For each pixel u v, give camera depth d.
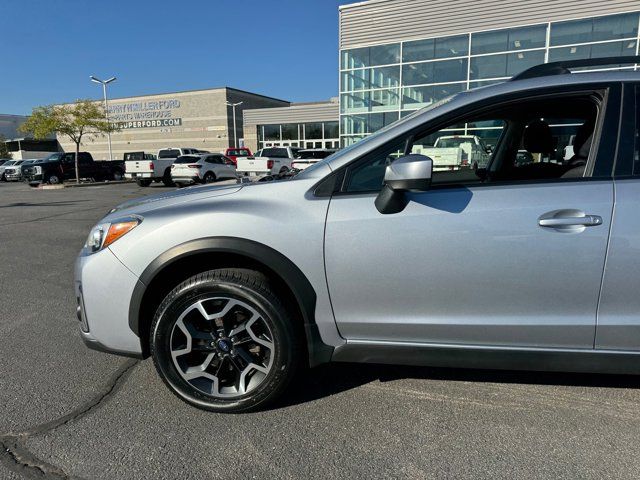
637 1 13.11
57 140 60.28
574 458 2.07
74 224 9.52
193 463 2.08
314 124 39.09
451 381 2.79
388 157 2.32
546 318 2.17
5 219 10.39
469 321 2.22
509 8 14.80
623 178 2.11
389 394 2.65
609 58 2.36
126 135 56.41
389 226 2.20
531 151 2.82
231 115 51.25
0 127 67.88
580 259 2.09
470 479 1.96
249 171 20.16
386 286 2.25
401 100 16.94
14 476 1.99
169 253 2.33
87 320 2.49
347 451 2.15
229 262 2.46
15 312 4.14
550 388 2.68
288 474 2.01
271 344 2.35
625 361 2.18
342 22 17.64
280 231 2.27
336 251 2.25
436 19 15.91
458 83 15.91
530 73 2.41
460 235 2.15
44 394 2.70
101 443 2.22
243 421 2.40
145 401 2.61
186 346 2.44
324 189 2.32
